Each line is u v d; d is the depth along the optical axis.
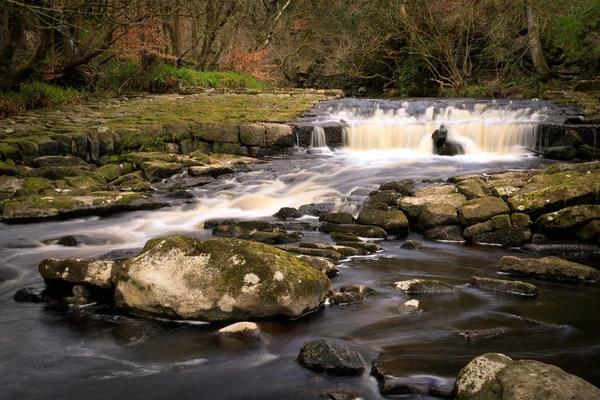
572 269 5.77
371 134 13.68
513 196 7.64
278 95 19.12
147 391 3.51
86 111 15.06
